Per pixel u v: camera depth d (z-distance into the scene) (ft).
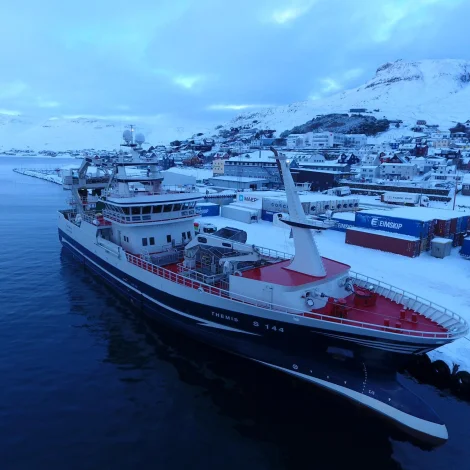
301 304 59.62
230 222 194.59
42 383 59.31
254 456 46.83
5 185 437.99
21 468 43.29
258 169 350.23
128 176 94.22
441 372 64.23
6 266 117.70
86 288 100.48
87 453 45.93
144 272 80.43
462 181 312.29
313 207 199.93
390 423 53.78
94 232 103.24
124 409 54.19
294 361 61.72
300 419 53.83
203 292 67.15
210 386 60.49
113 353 69.26
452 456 48.62
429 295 93.50
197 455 46.47
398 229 140.67
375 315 59.82
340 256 130.62
